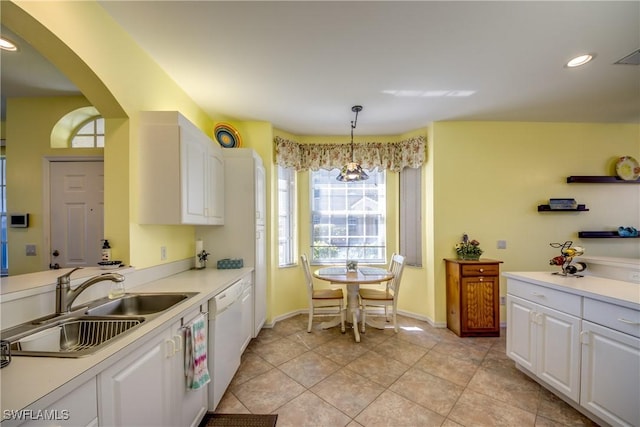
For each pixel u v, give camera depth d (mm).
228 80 2438
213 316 1799
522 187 3500
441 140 3473
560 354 1863
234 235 2902
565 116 3328
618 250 3547
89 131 2842
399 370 2355
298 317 3760
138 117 1946
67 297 1344
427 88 2613
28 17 1227
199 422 1651
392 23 1746
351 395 2006
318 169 3955
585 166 3537
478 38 1896
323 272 3229
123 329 1299
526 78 2438
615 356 1532
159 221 1949
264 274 3268
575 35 1863
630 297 1541
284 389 2076
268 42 1929
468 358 2576
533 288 2096
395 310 3182
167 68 2240
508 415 1798
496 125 3494
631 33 1839
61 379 786
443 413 1819
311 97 2777
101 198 2574
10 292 1158
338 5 1593
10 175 2621
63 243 2559
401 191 3979
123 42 1788
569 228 3523
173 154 1957
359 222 4109
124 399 1014
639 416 1423
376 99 2832
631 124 3562
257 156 3029
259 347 2795
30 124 2641
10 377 793
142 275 1980
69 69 1541
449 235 3455
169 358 1321
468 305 3088
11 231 2592
